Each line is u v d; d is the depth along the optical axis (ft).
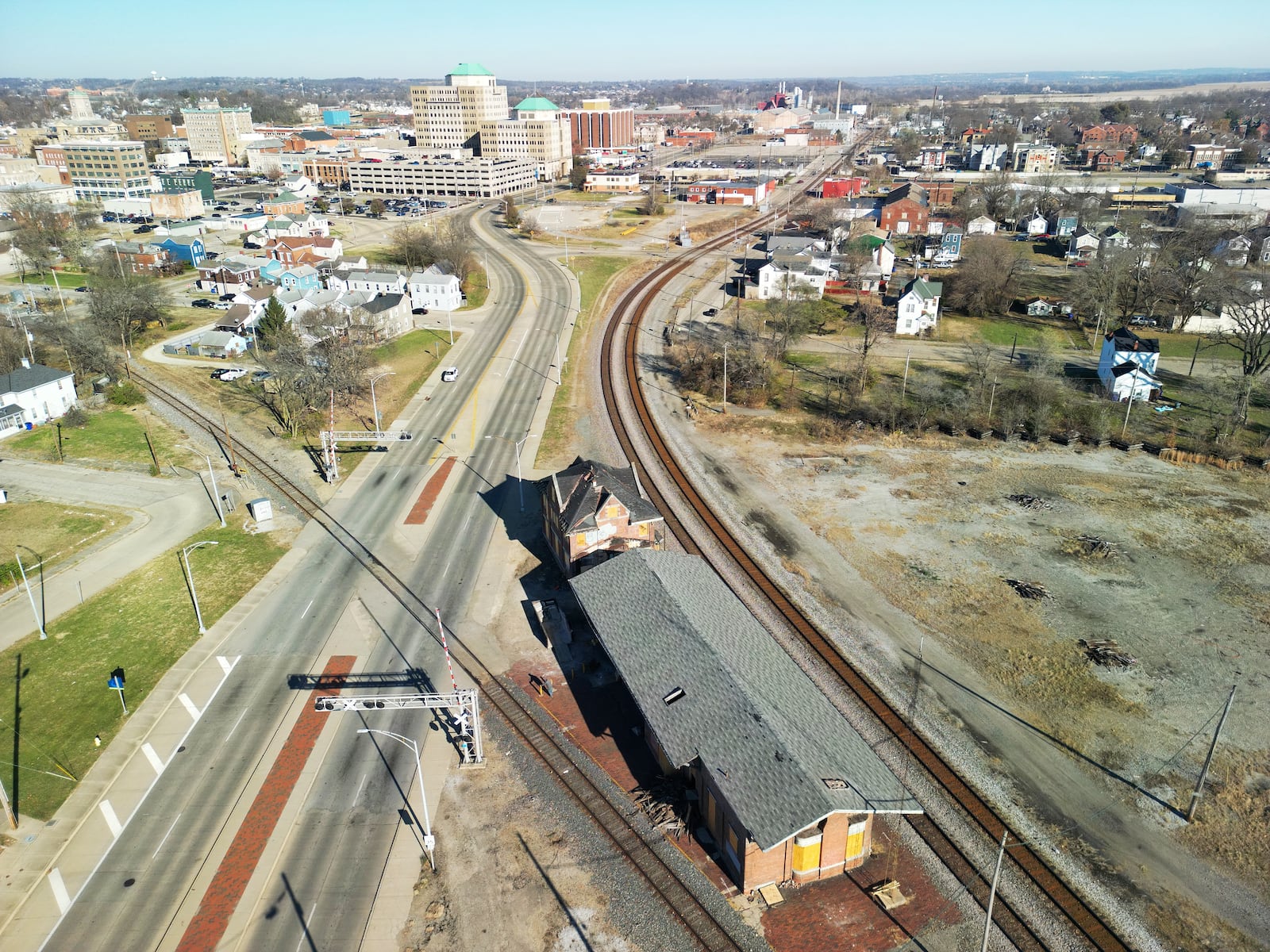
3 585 218.38
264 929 127.95
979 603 206.28
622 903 131.64
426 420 330.75
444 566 228.02
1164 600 206.18
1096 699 173.88
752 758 135.74
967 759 159.22
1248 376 313.32
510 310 495.82
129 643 196.34
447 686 180.65
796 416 327.88
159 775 157.48
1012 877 135.64
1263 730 164.76
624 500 217.97
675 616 170.09
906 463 284.61
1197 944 124.26
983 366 329.52
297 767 159.22
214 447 305.94
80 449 303.68
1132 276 452.35
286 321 402.72
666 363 399.24
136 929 127.95
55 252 620.49
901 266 586.04
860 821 134.21
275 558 232.73
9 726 169.99
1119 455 287.69
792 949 123.85
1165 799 149.79
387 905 131.64
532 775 156.97
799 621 200.64
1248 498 255.50
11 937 126.62
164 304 482.69
